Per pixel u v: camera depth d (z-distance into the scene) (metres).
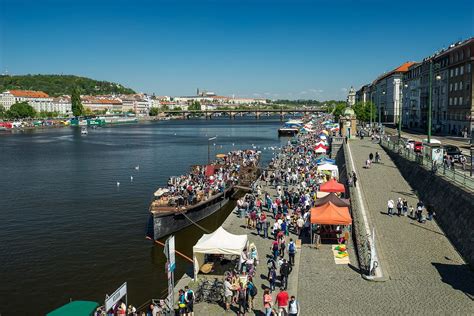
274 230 44.16
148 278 42.28
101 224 59.94
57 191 82.12
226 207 67.00
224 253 34.16
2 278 42.66
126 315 31.62
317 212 39.59
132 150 155.00
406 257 35.25
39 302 37.94
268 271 35.03
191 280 34.50
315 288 30.67
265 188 70.38
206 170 83.38
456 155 68.12
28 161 124.81
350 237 42.12
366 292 29.69
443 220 42.50
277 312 27.58
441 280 31.12
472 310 26.88
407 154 67.81
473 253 33.84
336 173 67.50
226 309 29.42
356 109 196.25
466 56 123.12
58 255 48.53
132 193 79.81
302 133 184.50
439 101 142.38
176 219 54.22
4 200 74.94
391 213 46.03
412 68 179.12
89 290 40.03
